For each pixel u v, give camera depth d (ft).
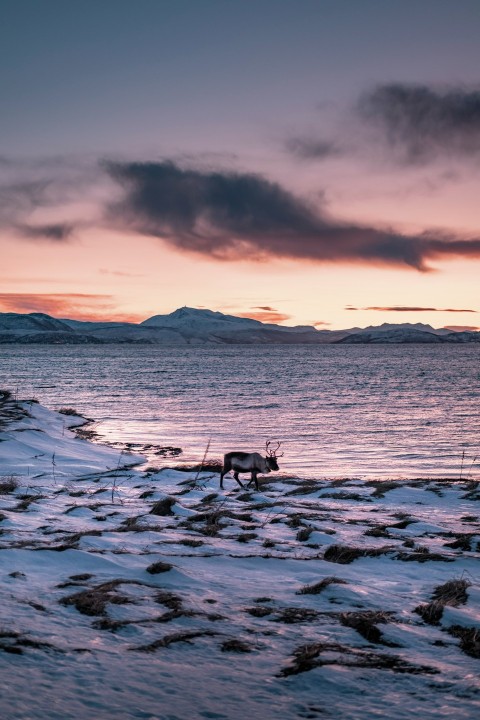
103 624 20.92
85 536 37.47
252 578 29.81
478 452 129.80
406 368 563.07
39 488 68.54
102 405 227.61
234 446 134.92
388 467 112.57
